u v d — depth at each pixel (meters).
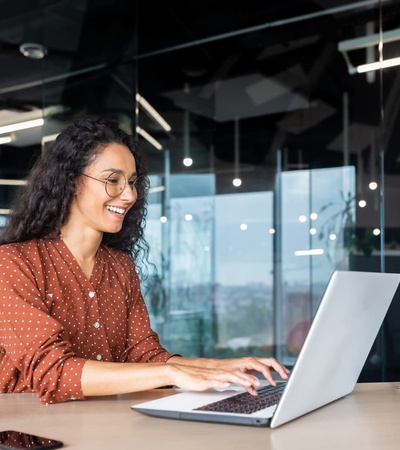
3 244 1.65
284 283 4.64
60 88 4.36
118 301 1.75
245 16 4.91
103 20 4.61
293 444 0.99
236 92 4.88
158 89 4.94
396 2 4.23
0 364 1.56
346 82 4.54
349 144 4.50
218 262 4.77
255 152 4.79
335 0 4.61
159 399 1.27
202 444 0.98
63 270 1.63
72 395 1.34
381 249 4.23
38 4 4.36
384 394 1.44
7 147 4.12
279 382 1.54
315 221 4.57
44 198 1.65
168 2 4.98
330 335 1.15
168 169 4.91
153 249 4.82
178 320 4.77
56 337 1.41
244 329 4.69
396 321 3.92
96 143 1.65
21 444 0.97
